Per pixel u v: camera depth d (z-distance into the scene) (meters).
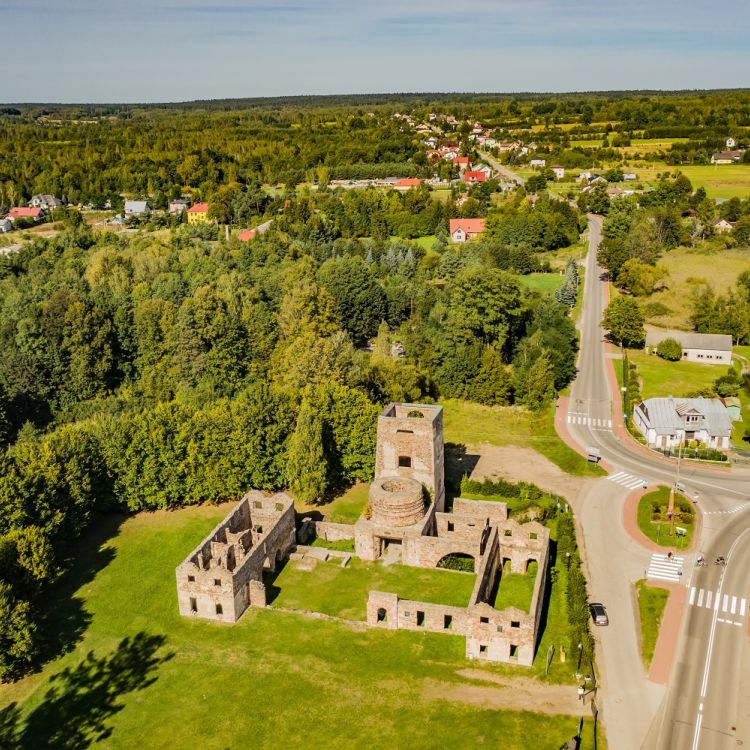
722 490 101.62
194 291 155.25
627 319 156.38
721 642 70.50
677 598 77.31
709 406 118.50
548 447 117.50
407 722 59.88
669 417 117.56
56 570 77.19
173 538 88.75
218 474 94.81
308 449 93.69
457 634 70.38
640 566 83.44
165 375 136.50
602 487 103.38
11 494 80.44
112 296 150.62
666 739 58.59
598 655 68.56
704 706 62.25
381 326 159.62
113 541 88.69
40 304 144.88
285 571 81.12
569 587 76.12
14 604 67.44
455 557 82.94
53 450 89.69
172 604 75.88
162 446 93.62
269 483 98.19
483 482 105.31
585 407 132.38
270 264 190.75
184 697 63.06
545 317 151.88
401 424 86.69
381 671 65.56
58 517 83.12
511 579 81.38
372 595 70.69
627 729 59.56
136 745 58.38
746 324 160.12
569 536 86.38
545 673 65.44
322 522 89.44
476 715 60.59
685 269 199.12
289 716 60.72
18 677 66.06
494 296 143.00
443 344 141.38
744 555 85.19
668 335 155.62
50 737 59.53
